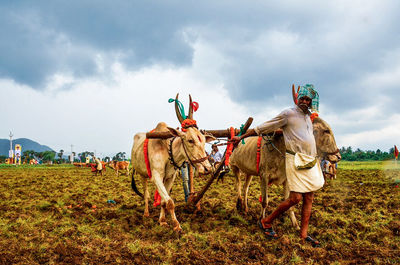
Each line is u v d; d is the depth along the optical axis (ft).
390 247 14.19
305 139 14.17
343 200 25.99
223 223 18.25
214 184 39.88
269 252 13.71
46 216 20.51
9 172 90.99
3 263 12.23
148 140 17.89
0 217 20.03
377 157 233.14
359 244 14.69
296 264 12.31
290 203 14.40
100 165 68.85
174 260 12.67
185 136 15.71
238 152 20.48
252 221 18.90
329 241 15.08
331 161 16.37
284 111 14.51
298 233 16.21
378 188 34.94
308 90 14.44
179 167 17.34
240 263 12.53
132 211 21.77
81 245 14.35
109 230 16.89
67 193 32.99
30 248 13.79
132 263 12.38
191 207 22.16
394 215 20.08
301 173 13.99
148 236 15.89
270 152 16.72
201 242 14.74
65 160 444.55
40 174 77.20
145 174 19.27
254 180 45.91
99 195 31.27
